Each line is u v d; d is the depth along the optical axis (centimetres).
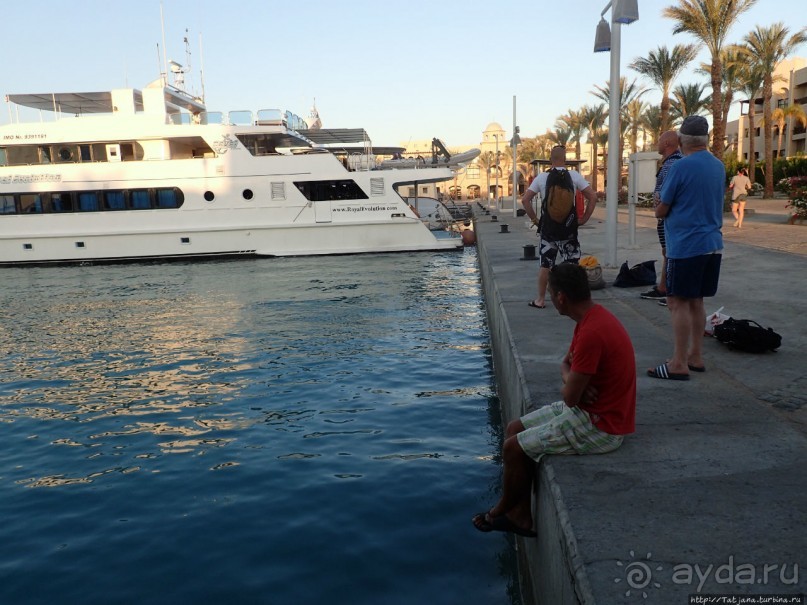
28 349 1116
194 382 887
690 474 315
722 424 380
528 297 858
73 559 444
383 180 2403
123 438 685
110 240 2381
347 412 748
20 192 2366
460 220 3422
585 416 333
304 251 2412
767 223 1953
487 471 572
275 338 1147
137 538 470
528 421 360
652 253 1247
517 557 430
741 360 513
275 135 2438
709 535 258
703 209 439
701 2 3180
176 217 2372
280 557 437
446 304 1487
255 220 2381
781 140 6412
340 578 410
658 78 4116
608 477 314
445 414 736
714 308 698
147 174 2353
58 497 545
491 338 1059
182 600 391
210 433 691
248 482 561
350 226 2417
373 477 564
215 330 1230
